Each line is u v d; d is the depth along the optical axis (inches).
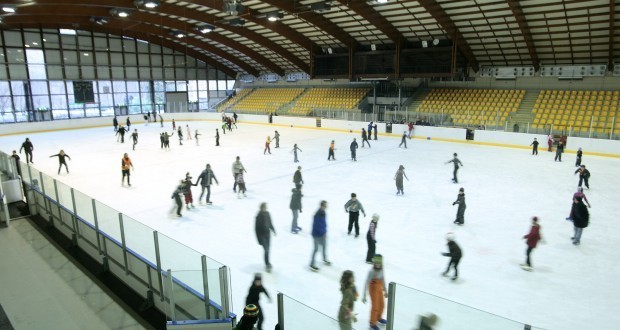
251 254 399.5
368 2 962.1
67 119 1542.8
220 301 241.9
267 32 1508.4
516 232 453.7
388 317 215.9
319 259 385.7
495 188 644.1
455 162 676.1
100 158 924.0
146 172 774.5
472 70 1368.1
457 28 1155.9
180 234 454.0
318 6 1055.0
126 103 1761.8
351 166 824.9
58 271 372.8
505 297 314.7
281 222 489.7
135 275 325.1
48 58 1497.3
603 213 518.3
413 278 346.0
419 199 585.9
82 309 310.2
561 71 1200.8
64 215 441.1
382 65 1358.3
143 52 1769.2
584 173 616.4
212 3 1077.8
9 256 406.9
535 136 1033.5
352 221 439.2
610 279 343.3
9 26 1391.5
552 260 381.1
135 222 307.7
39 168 817.5
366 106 1577.3
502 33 1122.7
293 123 1605.6
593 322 281.3
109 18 1270.9
